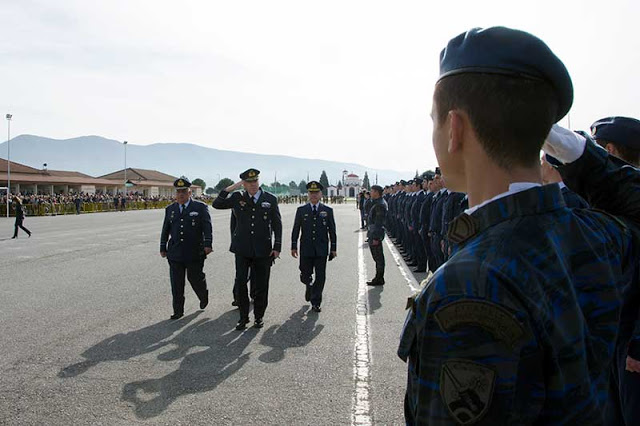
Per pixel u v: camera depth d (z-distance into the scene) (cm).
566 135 138
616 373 148
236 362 488
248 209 629
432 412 87
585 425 91
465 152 105
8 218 3388
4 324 618
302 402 394
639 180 134
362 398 401
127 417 365
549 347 87
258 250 621
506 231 93
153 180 9125
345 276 1029
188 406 385
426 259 1114
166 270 1069
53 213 4081
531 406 85
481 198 103
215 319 661
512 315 83
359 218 3622
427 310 91
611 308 103
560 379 89
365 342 556
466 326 85
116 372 457
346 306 742
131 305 733
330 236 736
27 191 6159
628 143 218
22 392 409
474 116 100
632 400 173
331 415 370
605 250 108
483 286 86
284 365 480
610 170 137
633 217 132
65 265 1138
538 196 99
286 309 722
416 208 1126
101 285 890
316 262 719
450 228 104
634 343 138
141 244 1625
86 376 446
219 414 371
